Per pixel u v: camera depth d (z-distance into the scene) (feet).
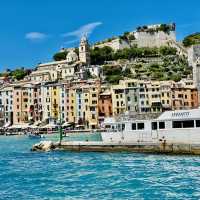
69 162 229.66
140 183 156.46
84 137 519.19
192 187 146.51
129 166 201.36
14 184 164.86
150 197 133.80
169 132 238.27
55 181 167.94
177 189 144.05
